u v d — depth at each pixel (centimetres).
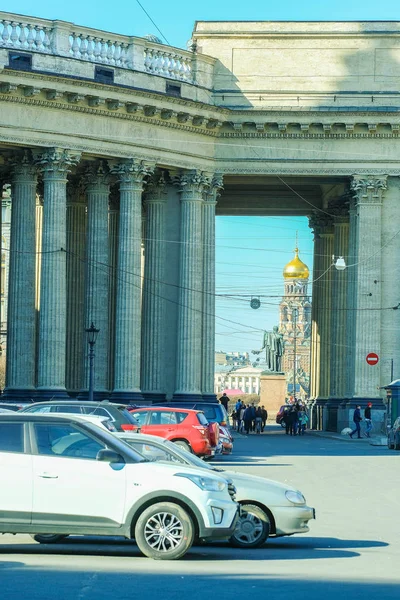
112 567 2258
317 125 7375
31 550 2533
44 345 6650
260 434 8850
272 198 8750
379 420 7344
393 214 7444
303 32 7475
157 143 7075
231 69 7444
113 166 6994
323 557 2505
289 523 2691
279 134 7406
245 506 2686
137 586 2033
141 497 2383
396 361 7394
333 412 8119
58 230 6662
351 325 7506
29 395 6694
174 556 2377
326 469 4997
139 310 7025
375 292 7369
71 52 6688
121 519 2378
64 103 6650
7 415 2448
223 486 2450
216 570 2255
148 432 5044
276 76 7475
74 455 2408
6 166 6969
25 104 6544
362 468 5084
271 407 11994
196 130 7269
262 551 2612
